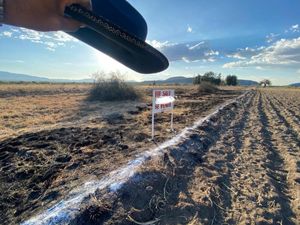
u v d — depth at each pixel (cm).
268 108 1770
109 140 680
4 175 457
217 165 541
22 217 334
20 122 962
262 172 512
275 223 338
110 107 1460
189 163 522
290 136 862
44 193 393
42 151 583
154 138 694
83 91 3073
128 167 448
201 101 2016
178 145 602
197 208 354
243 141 770
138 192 367
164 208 349
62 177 446
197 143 668
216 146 691
